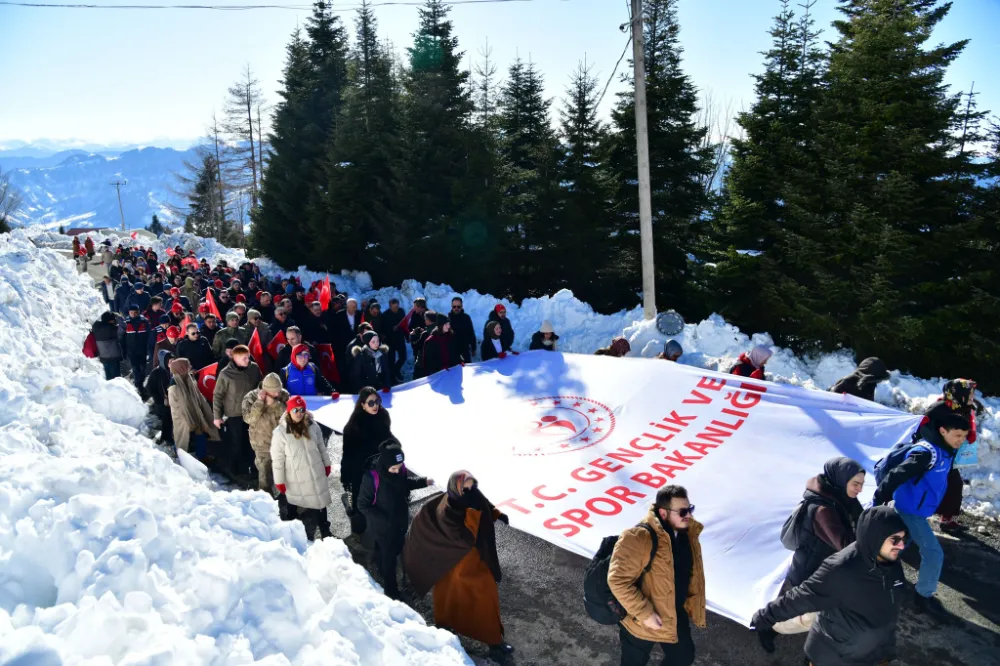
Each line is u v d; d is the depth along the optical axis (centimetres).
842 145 1205
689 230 1827
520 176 1889
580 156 1870
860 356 1137
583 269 1814
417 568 504
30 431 603
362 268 2155
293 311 1184
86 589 356
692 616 401
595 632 520
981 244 1075
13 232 2872
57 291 1617
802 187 1288
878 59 1167
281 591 388
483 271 1881
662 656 489
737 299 1340
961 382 541
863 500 562
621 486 604
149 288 1709
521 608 553
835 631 369
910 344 1092
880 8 1208
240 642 345
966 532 643
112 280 1955
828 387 1083
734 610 441
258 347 972
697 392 753
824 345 1177
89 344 1128
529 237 1919
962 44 1132
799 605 381
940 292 1085
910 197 1117
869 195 1165
